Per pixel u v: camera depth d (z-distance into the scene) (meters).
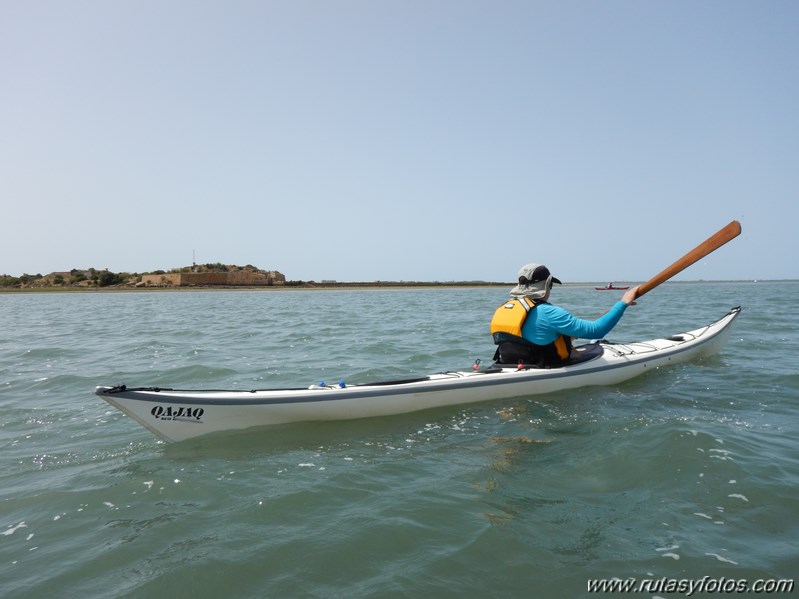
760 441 3.60
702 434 3.63
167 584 2.18
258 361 7.61
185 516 2.79
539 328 4.90
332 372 6.63
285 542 2.48
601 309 19.00
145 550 2.46
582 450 3.56
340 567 2.26
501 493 2.95
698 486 2.92
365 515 2.72
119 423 4.58
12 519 2.82
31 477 3.39
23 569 2.34
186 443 3.90
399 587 2.10
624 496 2.86
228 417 4.00
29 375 6.82
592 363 5.33
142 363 7.64
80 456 3.76
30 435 4.27
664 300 23.53
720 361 6.57
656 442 3.58
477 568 2.22
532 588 2.07
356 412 4.32
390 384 4.52
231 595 2.09
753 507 2.67
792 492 2.80
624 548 2.34
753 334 9.25
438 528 2.56
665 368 6.09
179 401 3.84
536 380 4.96
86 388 6.03
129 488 3.16
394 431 4.09
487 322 13.56
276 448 3.77
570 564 2.23
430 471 3.31
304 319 15.84
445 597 2.03
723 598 1.98
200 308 24.22
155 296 46.59
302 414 4.17
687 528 2.49
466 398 4.70
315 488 3.08
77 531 2.67
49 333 12.59
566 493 2.92
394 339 9.93
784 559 2.21
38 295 52.97
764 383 5.40
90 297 45.59
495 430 4.06
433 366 6.93
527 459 3.45
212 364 7.39
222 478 3.27
